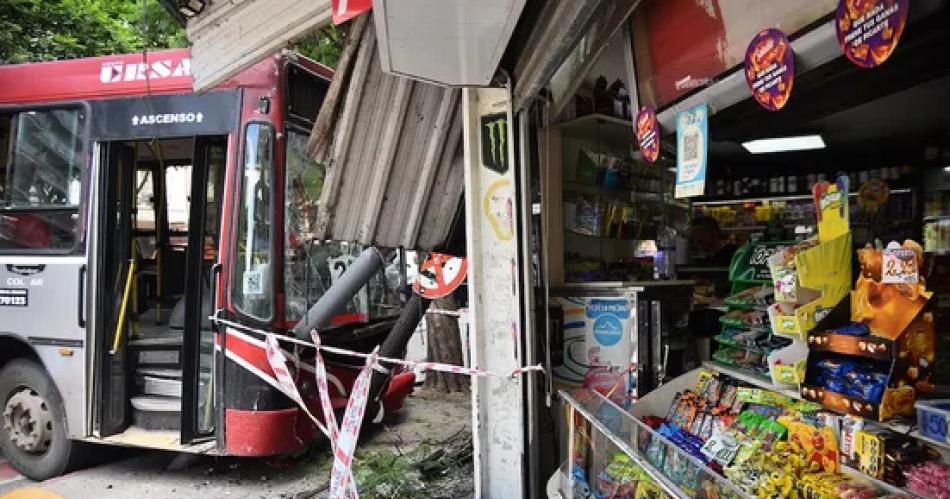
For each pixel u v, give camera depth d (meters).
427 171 4.45
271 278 4.87
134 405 5.33
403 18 2.61
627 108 4.73
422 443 5.79
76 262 5.24
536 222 4.52
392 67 3.28
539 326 4.27
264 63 4.96
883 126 5.09
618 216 4.91
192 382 5.00
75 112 5.40
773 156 6.50
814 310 2.88
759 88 2.14
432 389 8.55
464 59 3.15
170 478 5.36
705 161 2.62
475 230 3.96
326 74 5.49
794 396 2.92
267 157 4.91
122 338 5.29
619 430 3.06
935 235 5.53
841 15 1.69
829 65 2.86
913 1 1.67
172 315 5.86
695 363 4.68
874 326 2.56
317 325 5.02
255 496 4.95
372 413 6.18
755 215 6.98
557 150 4.50
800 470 2.71
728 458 2.99
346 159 4.12
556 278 4.46
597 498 3.26
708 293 5.54
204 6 3.81
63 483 5.26
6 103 5.60
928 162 5.52
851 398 2.55
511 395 3.90
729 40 2.44
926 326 2.46
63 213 5.34
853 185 6.24
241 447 4.82
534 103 4.38
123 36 8.94
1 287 5.54
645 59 3.13
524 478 3.86
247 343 4.85
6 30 7.95
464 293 8.51
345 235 4.45
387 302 6.49
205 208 5.12
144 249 6.53
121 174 5.38
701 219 6.71
